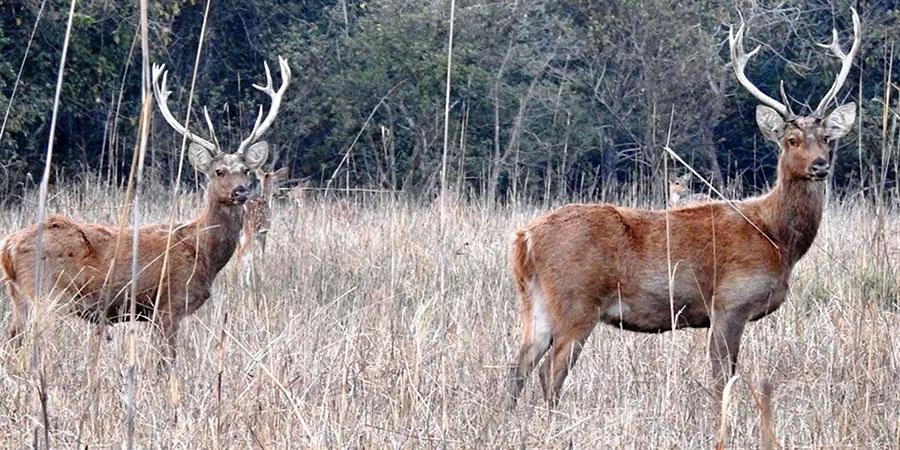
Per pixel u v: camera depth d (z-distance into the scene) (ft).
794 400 47.67
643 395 47.29
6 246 58.80
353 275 76.07
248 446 39.09
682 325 54.08
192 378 45.88
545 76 174.40
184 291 60.44
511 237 53.88
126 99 157.38
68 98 148.97
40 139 156.15
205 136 156.35
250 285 67.10
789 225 53.98
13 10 141.69
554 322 52.19
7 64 136.87
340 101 160.76
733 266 53.01
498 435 40.40
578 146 159.63
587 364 54.70
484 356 51.55
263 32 177.78
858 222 79.66
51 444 39.55
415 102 160.35
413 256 75.87
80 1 146.51
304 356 46.55
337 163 165.89
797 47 174.29
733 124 181.57
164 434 39.96
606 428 42.78
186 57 171.42
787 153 54.13
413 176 149.38
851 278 59.26
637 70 165.89
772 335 55.98
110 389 43.70
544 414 44.91
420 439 39.88
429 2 168.04
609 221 52.60
